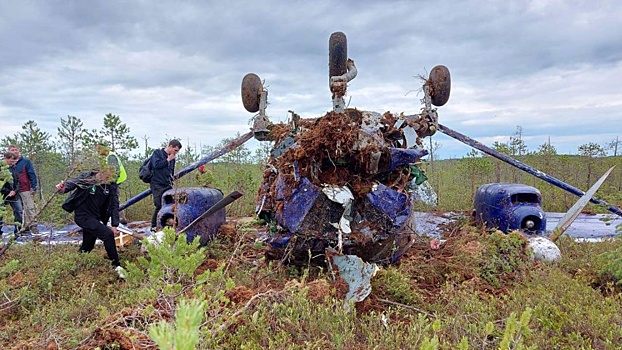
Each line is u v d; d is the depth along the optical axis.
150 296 3.20
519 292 4.16
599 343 3.11
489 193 7.14
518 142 17.14
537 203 6.65
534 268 5.14
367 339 3.15
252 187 10.21
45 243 7.12
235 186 10.23
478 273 5.05
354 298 4.06
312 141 4.57
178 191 6.49
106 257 6.22
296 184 4.65
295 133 5.24
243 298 3.70
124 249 6.98
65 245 6.91
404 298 4.25
